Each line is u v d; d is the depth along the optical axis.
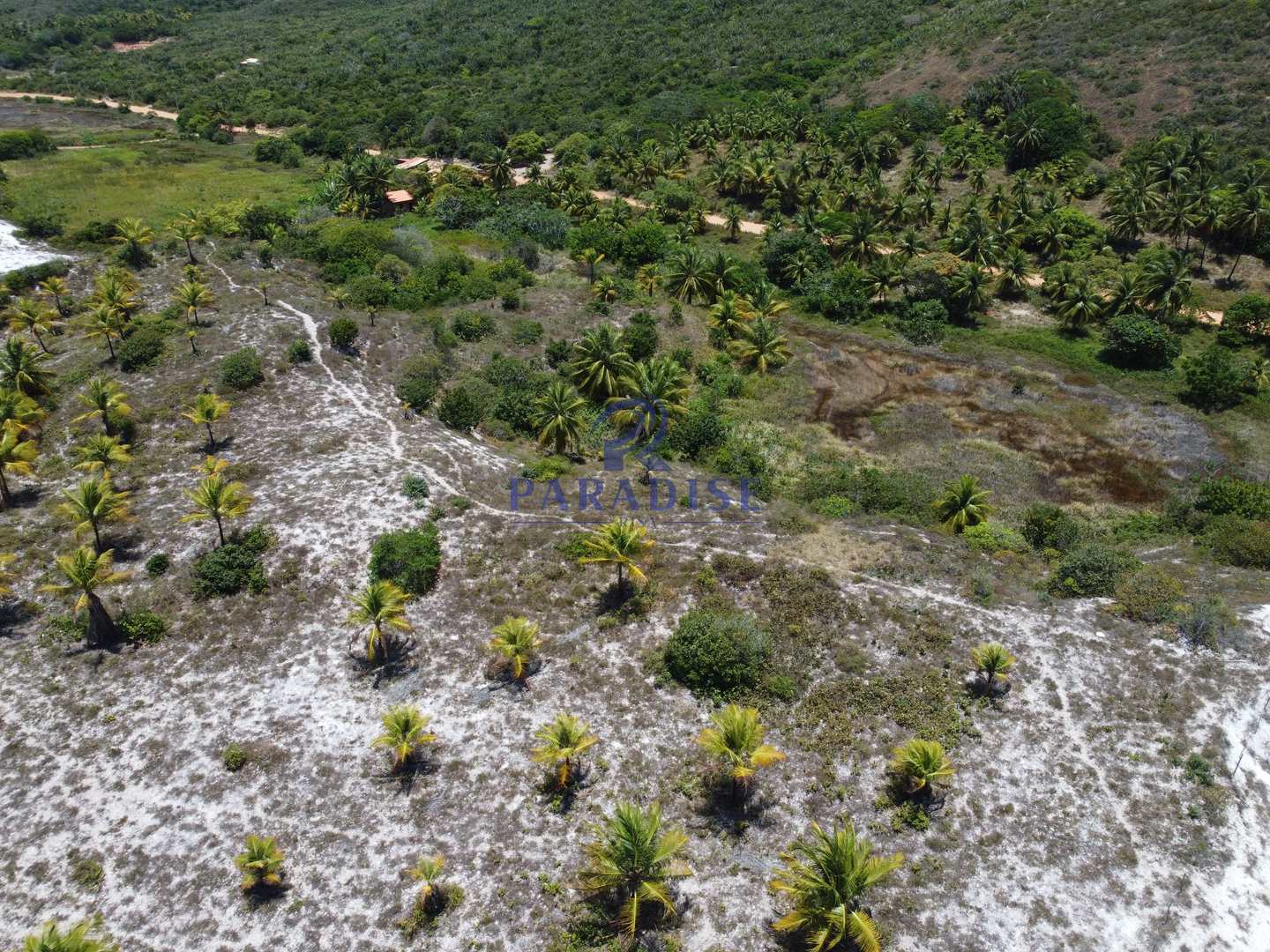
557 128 138.12
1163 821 30.61
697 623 37.28
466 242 98.12
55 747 33.78
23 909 28.38
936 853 29.98
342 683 36.72
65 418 54.19
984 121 117.06
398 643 38.53
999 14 138.75
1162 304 74.50
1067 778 32.25
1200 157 93.06
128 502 46.03
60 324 66.62
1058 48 123.56
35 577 41.31
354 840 30.58
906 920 27.83
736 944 27.20
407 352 65.44
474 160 130.50
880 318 83.31
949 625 39.00
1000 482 56.03
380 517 44.94
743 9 171.62
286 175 122.38
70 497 41.50
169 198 105.25
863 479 53.62
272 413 55.22
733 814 31.36
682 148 121.50
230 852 30.20
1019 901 28.41
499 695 36.19
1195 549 45.72
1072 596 40.94
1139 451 59.94
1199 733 33.47
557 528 45.72
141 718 35.00
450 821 31.23
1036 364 72.69
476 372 64.12
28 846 30.28
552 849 30.20
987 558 44.56
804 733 34.28
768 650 37.12
